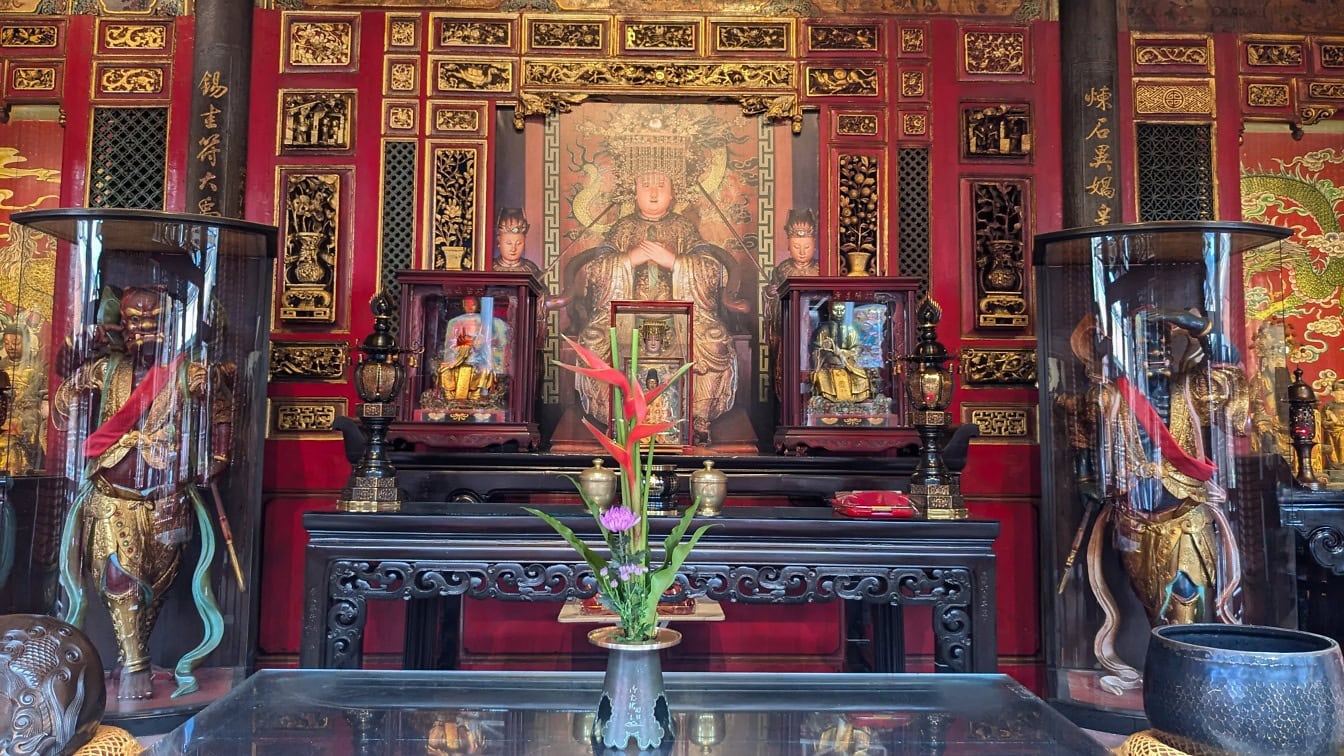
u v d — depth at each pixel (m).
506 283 4.18
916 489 3.16
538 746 1.70
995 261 4.69
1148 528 3.20
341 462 4.53
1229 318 3.24
